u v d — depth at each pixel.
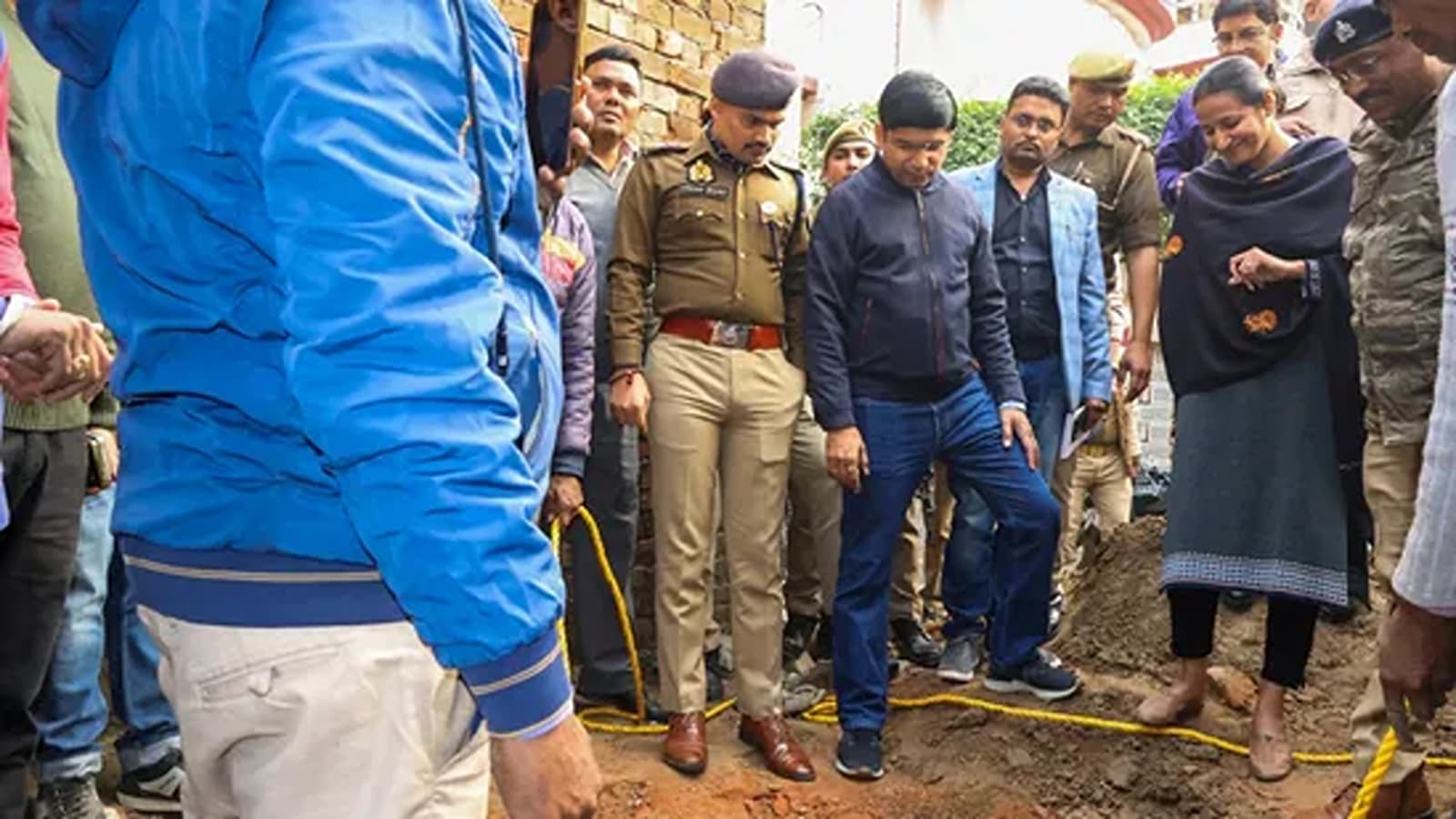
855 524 3.45
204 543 1.15
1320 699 3.78
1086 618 4.42
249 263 1.11
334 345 0.98
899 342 3.37
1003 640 3.76
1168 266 3.44
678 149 3.50
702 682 3.44
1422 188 2.73
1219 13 4.82
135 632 2.70
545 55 1.70
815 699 3.95
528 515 1.05
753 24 4.85
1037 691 3.82
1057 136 3.97
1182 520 3.39
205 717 1.16
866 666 3.45
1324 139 3.33
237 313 1.12
